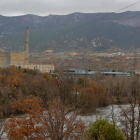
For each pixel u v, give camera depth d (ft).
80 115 154.61
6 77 207.31
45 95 140.26
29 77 227.40
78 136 74.28
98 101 189.47
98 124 74.08
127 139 102.42
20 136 69.05
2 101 162.61
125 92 201.46
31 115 83.25
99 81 244.01
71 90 140.26
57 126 75.41
